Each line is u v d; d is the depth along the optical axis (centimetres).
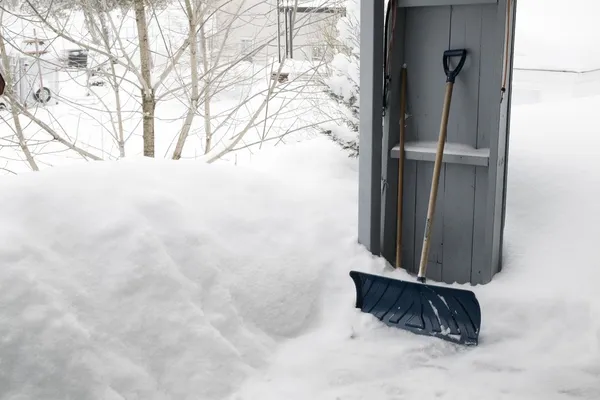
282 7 515
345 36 546
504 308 338
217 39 571
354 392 286
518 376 294
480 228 369
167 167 374
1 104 555
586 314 322
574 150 443
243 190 382
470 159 358
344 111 553
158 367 279
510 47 355
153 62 615
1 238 275
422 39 372
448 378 297
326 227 384
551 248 368
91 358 262
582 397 277
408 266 399
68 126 836
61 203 306
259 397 280
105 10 525
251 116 572
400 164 382
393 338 332
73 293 275
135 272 294
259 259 345
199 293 311
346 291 360
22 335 251
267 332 328
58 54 591
